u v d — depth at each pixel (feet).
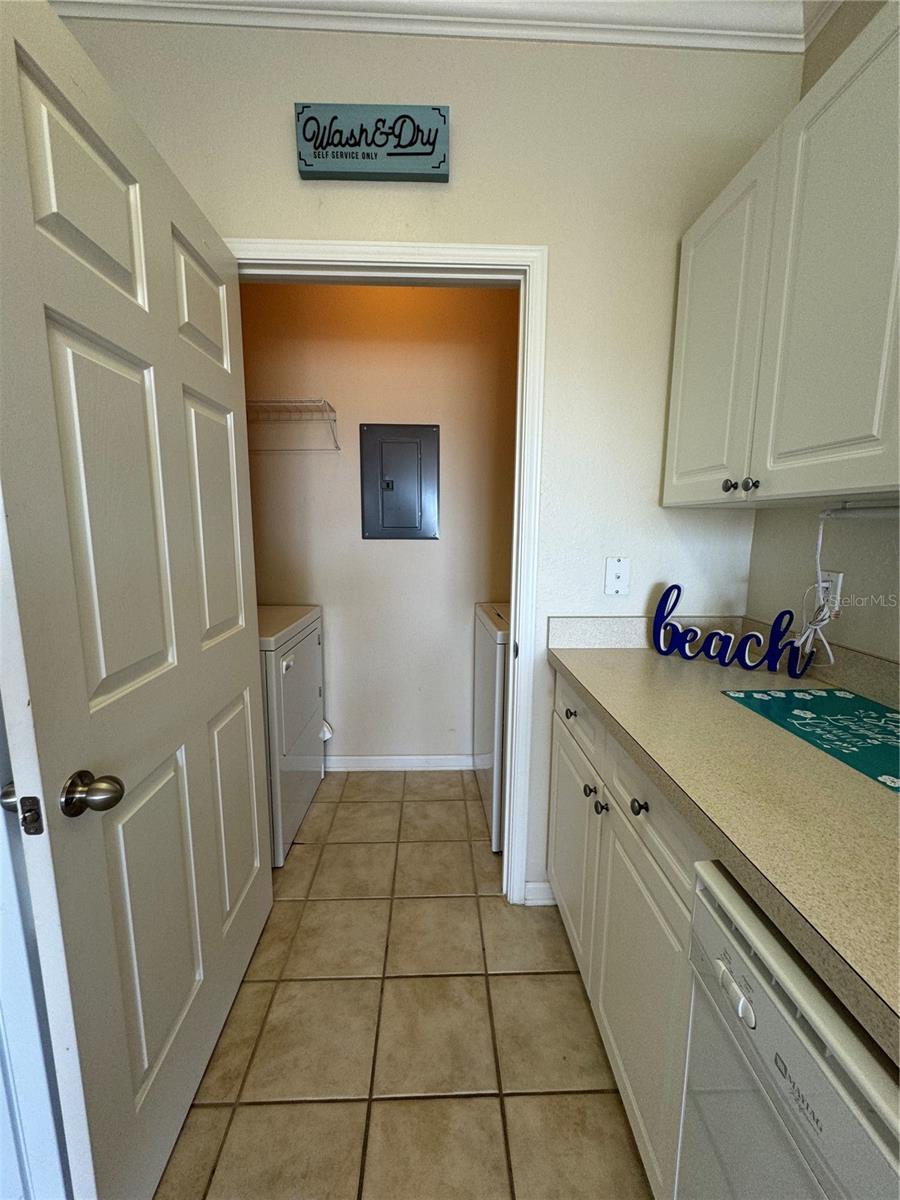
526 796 5.36
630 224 4.53
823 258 2.88
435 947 4.92
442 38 4.19
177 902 3.31
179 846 3.34
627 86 4.33
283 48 4.14
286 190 4.32
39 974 2.26
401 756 8.55
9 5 1.97
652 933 2.83
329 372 7.57
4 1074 2.21
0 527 1.93
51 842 2.15
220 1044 3.98
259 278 4.65
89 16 4.05
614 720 3.26
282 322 7.44
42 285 2.14
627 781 3.27
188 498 3.46
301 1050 3.93
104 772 2.53
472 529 8.02
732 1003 1.88
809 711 3.42
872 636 3.68
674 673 4.31
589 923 4.02
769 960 1.71
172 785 3.26
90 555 2.45
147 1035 2.95
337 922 5.24
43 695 2.11
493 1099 3.60
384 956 4.82
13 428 1.98
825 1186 1.42
